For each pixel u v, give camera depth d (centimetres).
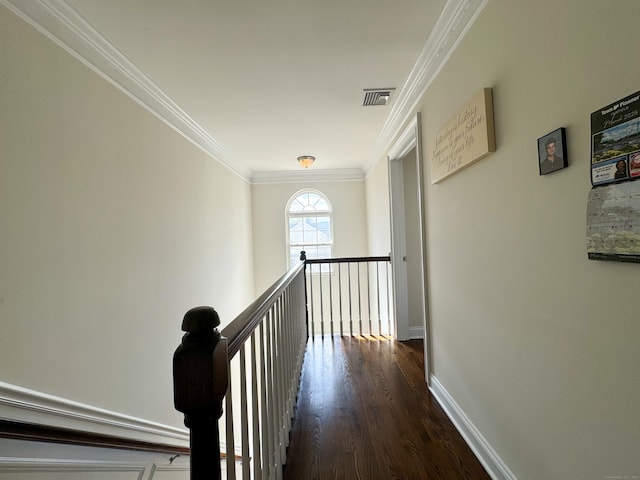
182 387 68
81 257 168
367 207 548
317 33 187
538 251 115
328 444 180
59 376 152
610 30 84
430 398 228
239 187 492
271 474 135
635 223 78
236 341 89
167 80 233
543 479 118
